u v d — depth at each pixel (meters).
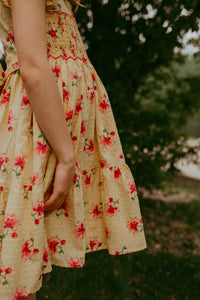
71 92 0.91
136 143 2.33
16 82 0.91
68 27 0.96
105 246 1.07
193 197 4.54
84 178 1.01
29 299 0.91
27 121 0.88
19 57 0.77
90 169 1.03
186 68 2.76
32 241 0.85
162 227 3.23
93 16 1.87
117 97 2.02
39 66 0.76
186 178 6.01
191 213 3.76
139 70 2.19
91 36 1.90
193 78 2.66
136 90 2.30
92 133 1.02
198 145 2.58
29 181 0.87
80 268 1.98
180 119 2.70
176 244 2.99
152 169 2.41
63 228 0.93
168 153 2.52
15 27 0.77
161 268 2.26
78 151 0.97
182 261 2.44
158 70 2.59
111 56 1.94
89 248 1.03
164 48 1.92
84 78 0.97
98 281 1.98
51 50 0.90
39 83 0.76
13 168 0.86
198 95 2.62
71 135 0.93
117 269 2.06
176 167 2.71
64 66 0.91
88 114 0.98
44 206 0.86
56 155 0.85
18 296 0.83
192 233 3.30
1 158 0.89
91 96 0.99
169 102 2.63
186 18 1.69
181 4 1.67
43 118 0.79
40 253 0.85
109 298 1.93
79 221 0.92
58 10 0.92
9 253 0.82
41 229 0.84
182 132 2.68
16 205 0.84
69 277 1.95
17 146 0.87
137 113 2.42
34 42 0.76
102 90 1.05
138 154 2.35
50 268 0.91
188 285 2.14
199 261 2.53
